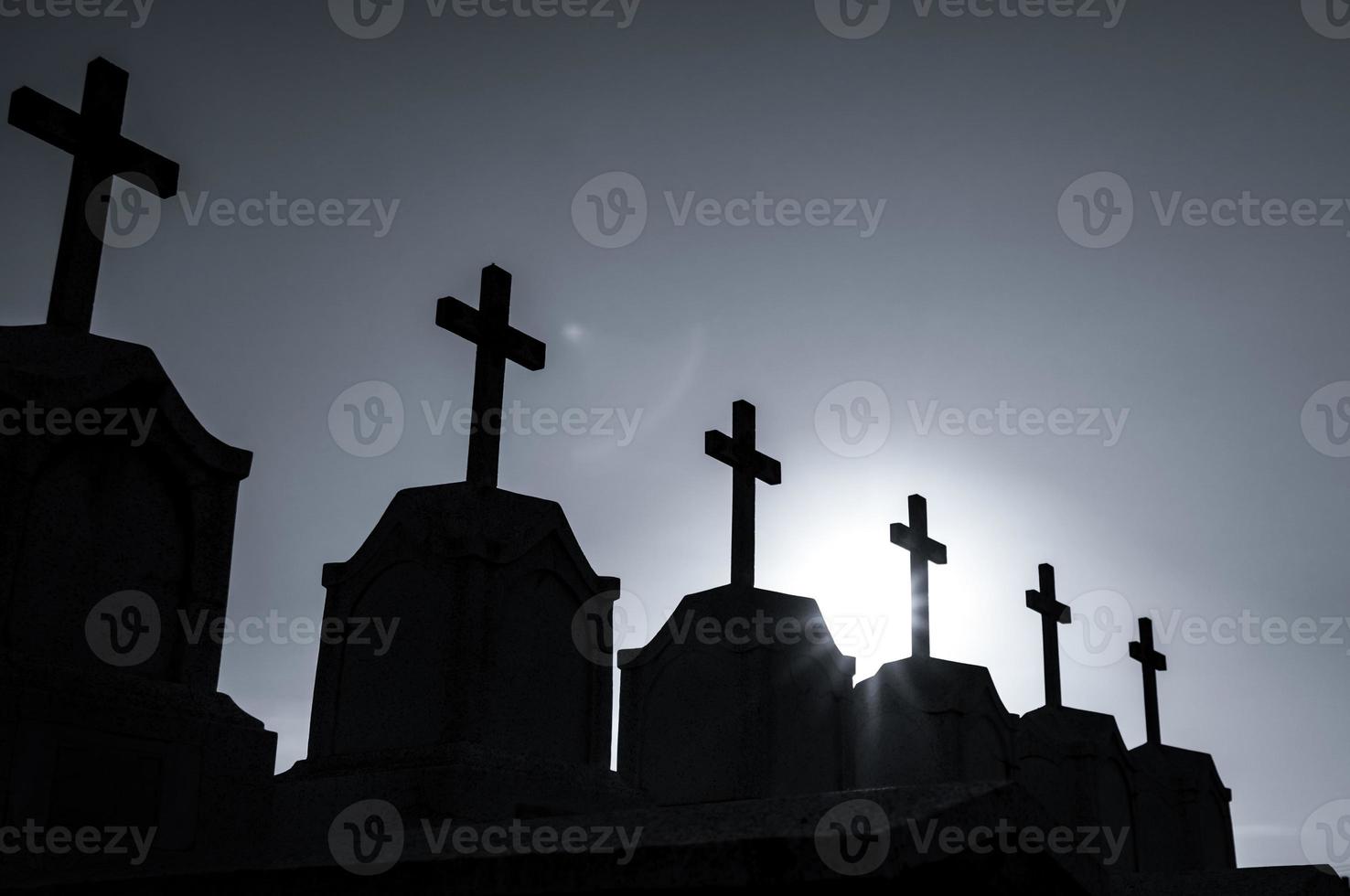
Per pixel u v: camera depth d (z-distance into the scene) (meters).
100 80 7.86
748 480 11.98
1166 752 16.66
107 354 7.37
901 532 13.59
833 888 3.95
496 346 9.65
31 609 6.80
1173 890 7.45
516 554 8.95
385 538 9.27
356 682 9.05
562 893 4.27
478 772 8.07
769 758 10.72
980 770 12.99
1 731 6.26
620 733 11.74
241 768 7.25
